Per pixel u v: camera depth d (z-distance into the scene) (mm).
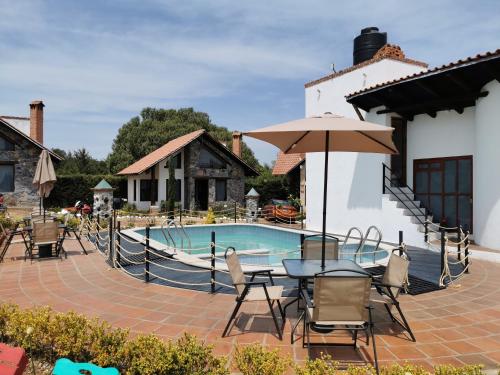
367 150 6195
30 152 25297
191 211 27312
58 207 26266
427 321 5098
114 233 8891
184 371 3182
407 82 10914
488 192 10000
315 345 4176
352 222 14016
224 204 30312
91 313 5410
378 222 12859
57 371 2652
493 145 9828
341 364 3863
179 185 30281
